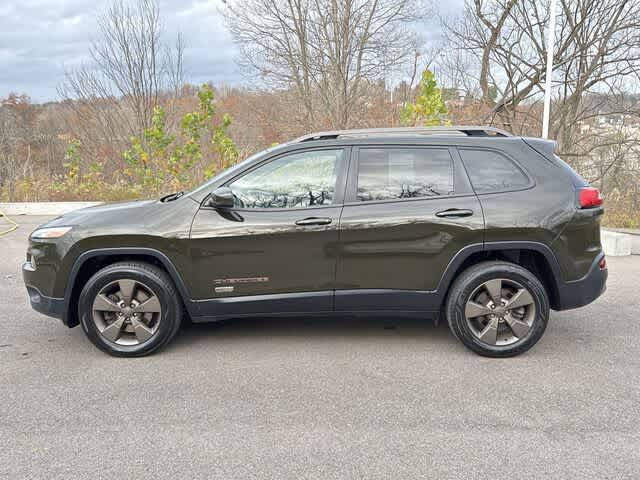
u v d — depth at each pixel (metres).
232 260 3.83
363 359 3.87
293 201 3.86
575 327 4.57
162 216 3.87
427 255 3.80
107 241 3.82
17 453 2.67
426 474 2.47
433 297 3.87
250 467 2.54
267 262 3.83
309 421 2.97
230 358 3.91
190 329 4.57
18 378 3.58
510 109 14.98
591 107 14.55
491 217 3.75
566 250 3.79
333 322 4.73
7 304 5.36
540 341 4.23
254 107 19.25
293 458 2.61
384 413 3.05
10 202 12.95
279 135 18.80
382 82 17.41
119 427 2.92
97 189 14.00
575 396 3.25
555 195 3.81
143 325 3.92
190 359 3.90
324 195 3.85
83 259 3.85
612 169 14.75
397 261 3.82
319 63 17.17
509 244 3.77
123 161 18.41
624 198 13.54
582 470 2.49
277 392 3.34
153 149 13.74
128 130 19.06
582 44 13.70
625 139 14.18
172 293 3.90
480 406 3.13
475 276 3.79
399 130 4.05
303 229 3.79
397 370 3.67
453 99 15.27
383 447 2.70
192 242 3.80
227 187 3.81
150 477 2.47
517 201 3.79
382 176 3.87
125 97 18.52
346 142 3.93
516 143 3.93
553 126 14.73
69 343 4.25
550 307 4.05
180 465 2.56
